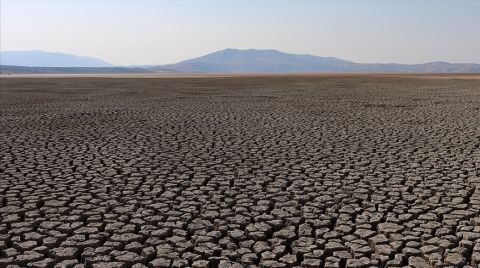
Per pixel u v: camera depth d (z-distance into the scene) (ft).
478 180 21.81
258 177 22.63
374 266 12.98
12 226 16.08
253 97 75.20
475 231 15.33
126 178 22.35
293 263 13.24
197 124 41.27
